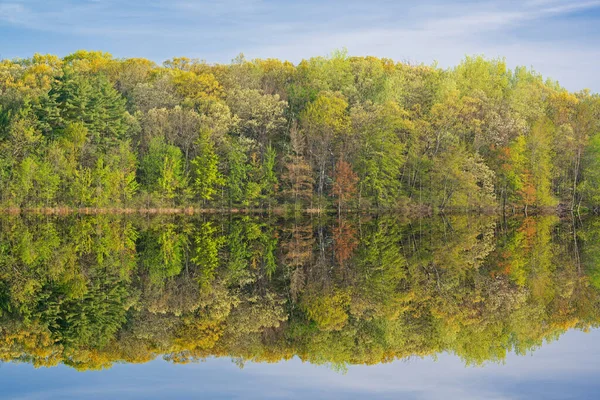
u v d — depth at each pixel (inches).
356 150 3085.6
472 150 3152.1
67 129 2620.6
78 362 715.4
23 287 1121.4
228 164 3002.0
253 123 3083.2
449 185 3014.3
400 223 2544.3
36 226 2106.3
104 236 1902.1
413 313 980.6
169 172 2783.0
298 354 767.1
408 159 3100.4
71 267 1349.7
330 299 1083.9
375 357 758.5
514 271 1342.3
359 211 3073.3
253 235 2057.1
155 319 924.6
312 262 1501.0
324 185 3161.9
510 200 3129.9
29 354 741.3
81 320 902.4
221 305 1029.2
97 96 2768.2
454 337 847.1
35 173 2536.9
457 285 1194.6
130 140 2805.1
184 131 2947.8
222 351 773.3
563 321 927.0
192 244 1790.1
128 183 2733.8
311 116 3043.8
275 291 1153.4
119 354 749.9
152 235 1974.7
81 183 2605.8
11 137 2564.0
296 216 2878.9
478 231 2206.0
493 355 767.1
